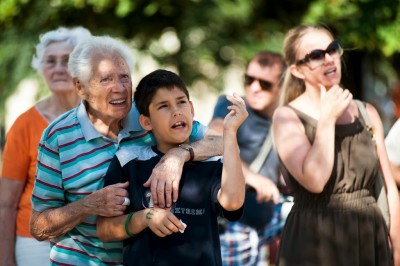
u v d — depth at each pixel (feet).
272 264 30.12
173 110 16.76
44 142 17.74
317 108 20.58
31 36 47.21
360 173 19.74
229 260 25.91
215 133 18.26
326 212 19.71
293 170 19.81
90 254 17.56
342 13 44.16
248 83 26.11
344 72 24.47
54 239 17.76
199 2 47.03
